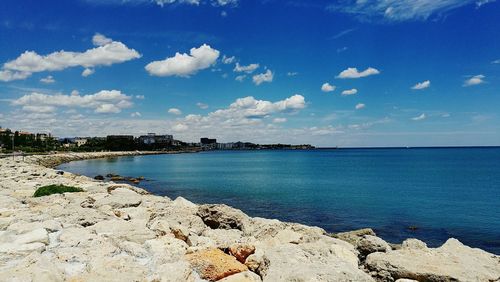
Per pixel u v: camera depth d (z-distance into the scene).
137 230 11.75
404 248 11.98
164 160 143.88
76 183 30.62
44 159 94.69
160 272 8.05
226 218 15.84
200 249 9.91
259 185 54.84
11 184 27.80
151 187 51.50
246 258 9.34
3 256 8.91
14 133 141.50
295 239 12.72
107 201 18.30
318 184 57.19
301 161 140.12
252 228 14.78
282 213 31.70
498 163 118.31
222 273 8.38
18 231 11.12
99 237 10.85
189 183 57.47
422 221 29.16
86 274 7.73
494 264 10.12
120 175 73.12
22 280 7.04
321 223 27.83
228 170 89.00
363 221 28.84
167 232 11.53
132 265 8.45
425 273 9.20
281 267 8.59
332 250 11.12
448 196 44.75
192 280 8.09
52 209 15.39
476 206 37.19
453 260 10.02
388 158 165.62
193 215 15.91
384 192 47.88
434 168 96.81
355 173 80.38
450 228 26.70
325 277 7.94
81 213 14.60
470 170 89.19
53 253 9.46
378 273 9.86
